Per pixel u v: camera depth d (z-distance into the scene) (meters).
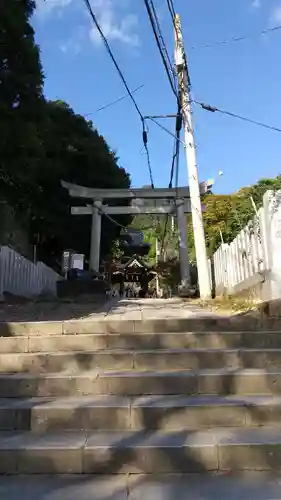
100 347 4.75
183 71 11.27
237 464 3.05
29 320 6.05
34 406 3.59
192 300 10.67
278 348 4.58
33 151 12.12
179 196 18.22
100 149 21.72
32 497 2.70
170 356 4.34
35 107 12.35
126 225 25.23
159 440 3.20
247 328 5.16
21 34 10.77
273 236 6.37
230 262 10.05
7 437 3.34
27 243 18.30
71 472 3.05
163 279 23.19
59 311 7.46
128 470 3.04
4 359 4.36
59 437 3.32
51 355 4.37
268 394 3.91
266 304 5.71
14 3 10.65
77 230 21.19
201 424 3.50
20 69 11.30
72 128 20.69
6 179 13.38
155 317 5.89
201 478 2.94
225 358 4.34
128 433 3.39
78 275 15.67
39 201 17.80
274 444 3.08
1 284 9.52
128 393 3.96
